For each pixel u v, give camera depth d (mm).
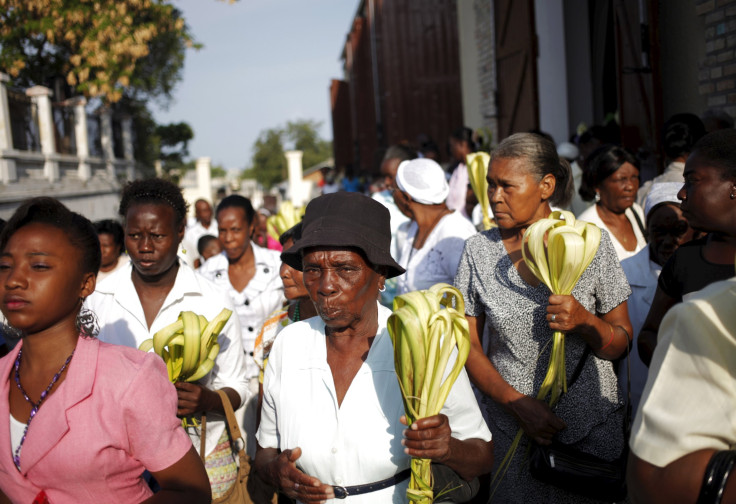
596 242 2379
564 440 2605
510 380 2689
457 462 1927
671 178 3996
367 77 18938
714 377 1276
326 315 1943
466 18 12078
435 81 15102
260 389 3119
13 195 9484
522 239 2623
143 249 2820
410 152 5473
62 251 1691
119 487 1728
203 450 2732
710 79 4898
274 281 4145
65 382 1681
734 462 1237
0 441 1712
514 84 9602
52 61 13336
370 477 1957
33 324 1667
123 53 12875
